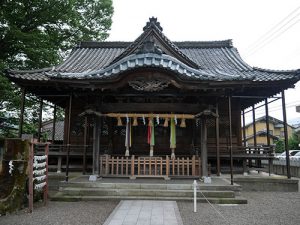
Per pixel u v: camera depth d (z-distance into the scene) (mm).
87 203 8289
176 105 10719
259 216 6906
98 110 10750
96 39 20906
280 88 12180
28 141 7723
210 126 13969
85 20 20359
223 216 6855
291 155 30719
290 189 11055
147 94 10797
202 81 9789
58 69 13594
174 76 9805
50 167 13172
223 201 8477
